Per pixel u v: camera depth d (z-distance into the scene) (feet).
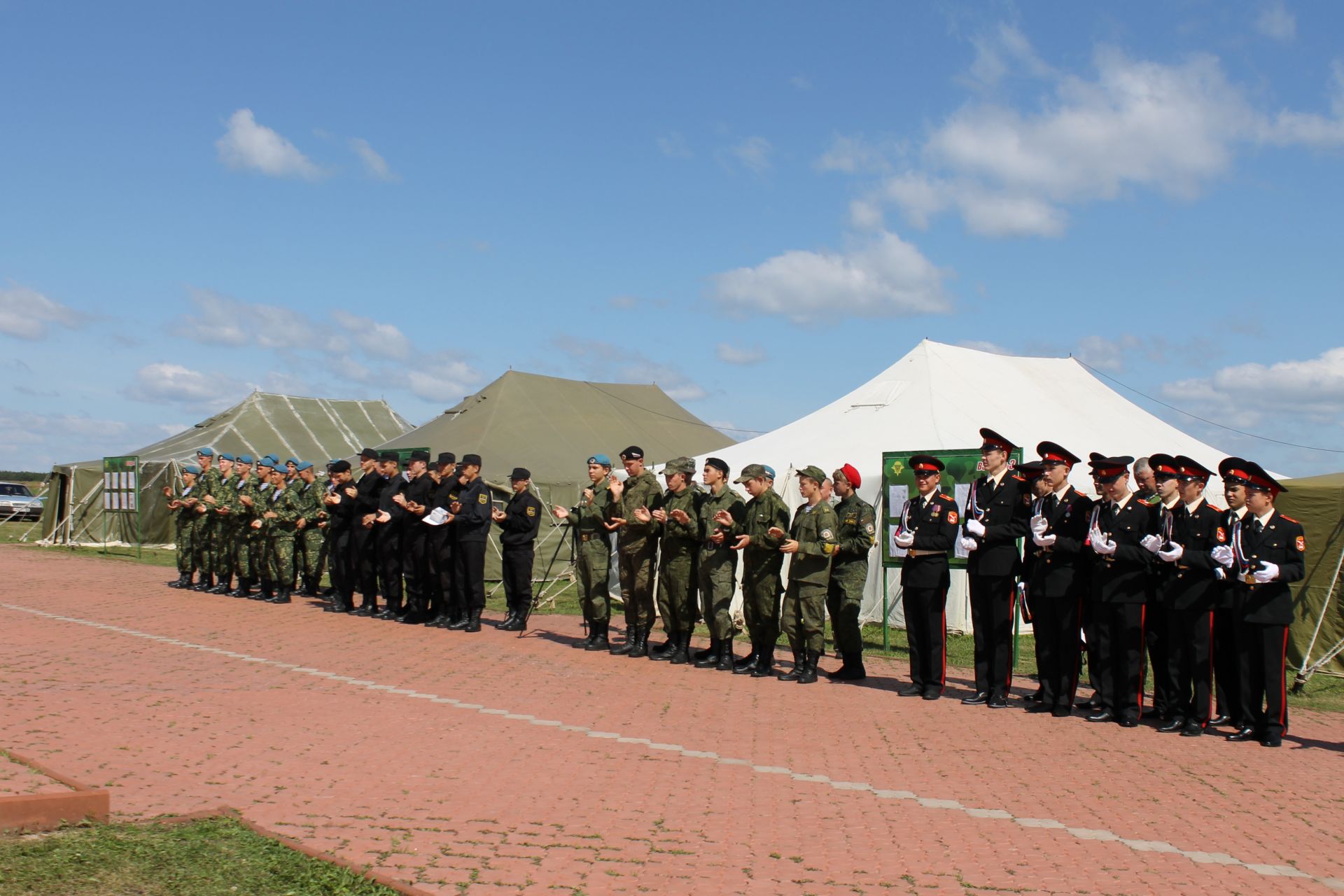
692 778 23.91
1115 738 29.63
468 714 29.89
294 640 42.70
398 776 23.24
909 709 32.89
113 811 19.51
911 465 35.78
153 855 17.02
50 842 17.29
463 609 48.78
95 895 15.28
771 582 37.50
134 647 39.29
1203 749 28.63
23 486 145.38
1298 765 27.04
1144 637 32.19
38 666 34.45
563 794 22.27
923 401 60.54
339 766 23.90
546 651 41.81
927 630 34.73
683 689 34.91
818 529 36.47
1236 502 29.81
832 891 17.13
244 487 55.93
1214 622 31.68
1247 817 22.20
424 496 48.85
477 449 76.02
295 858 17.44
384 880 16.70
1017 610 42.42
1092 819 21.68
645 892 16.80
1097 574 32.24
